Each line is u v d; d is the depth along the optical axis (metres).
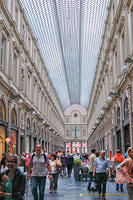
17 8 20.59
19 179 3.96
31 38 26.89
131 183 5.18
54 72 43.72
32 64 27.19
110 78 22.11
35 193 6.73
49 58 36.78
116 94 17.47
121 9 16.30
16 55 20.34
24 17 22.86
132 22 14.05
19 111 20.86
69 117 80.25
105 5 24.22
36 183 6.81
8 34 17.50
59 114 61.50
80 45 34.41
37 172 6.86
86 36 31.27
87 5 24.59
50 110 43.88
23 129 22.64
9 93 17.45
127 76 13.88
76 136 78.62
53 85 50.16
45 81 38.22
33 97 27.56
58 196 9.14
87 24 28.34
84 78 50.22
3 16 16.16
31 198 8.69
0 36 15.45
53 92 50.22
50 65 39.56
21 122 22.09
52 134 46.72
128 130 15.87
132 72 13.03
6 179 3.98
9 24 17.77
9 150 17.45
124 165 5.28
